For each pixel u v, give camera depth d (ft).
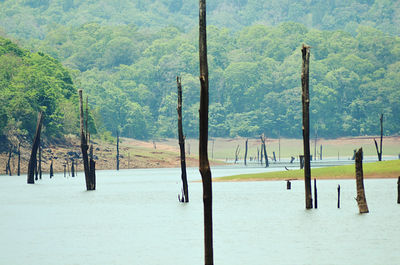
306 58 367.66
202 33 184.34
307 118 382.42
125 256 259.60
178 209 438.81
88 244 291.17
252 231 318.86
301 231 315.78
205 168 184.03
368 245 271.90
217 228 331.98
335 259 243.81
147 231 329.93
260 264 237.45
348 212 390.42
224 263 240.53
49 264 245.86
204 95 182.39
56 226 356.18
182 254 261.85
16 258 258.98
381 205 426.92
